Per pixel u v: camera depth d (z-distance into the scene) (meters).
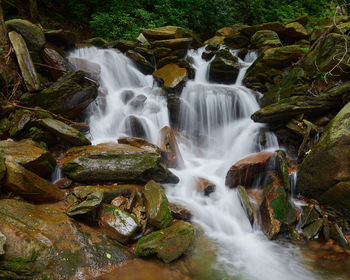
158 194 4.21
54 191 4.17
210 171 6.02
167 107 7.37
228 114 7.52
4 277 2.79
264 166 5.21
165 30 9.67
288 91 6.65
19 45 5.67
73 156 4.74
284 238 4.23
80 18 11.59
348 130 4.40
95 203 3.80
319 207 4.59
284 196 4.58
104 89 7.41
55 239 3.31
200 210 4.73
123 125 6.62
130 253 3.57
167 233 3.72
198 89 7.87
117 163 4.55
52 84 5.76
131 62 8.80
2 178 3.71
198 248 3.94
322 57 6.68
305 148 5.68
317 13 14.78
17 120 5.04
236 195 5.02
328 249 3.97
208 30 13.75
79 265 3.18
